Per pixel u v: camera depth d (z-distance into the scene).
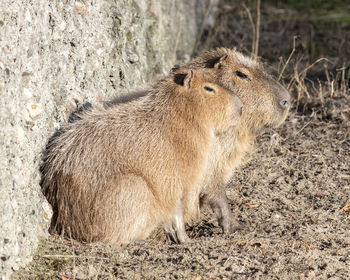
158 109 15.91
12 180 12.95
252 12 40.94
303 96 26.91
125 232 15.00
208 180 17.34
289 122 24.56
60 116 16.48
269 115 17.66
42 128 15.33
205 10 35.78
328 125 24.06
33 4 14.78
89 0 18.48
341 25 38.94
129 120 15.70
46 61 15.65
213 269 13.65
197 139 15.84
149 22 24.98
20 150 13.57
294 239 15.55
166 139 15.55
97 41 18.91
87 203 14.84
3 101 12.59
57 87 16.52
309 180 19.67
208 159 17.14
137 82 21.83
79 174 14.95
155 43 25.09
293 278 13.39
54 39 16.36
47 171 15.23
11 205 12.82
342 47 34.41
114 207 14.77
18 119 13.54
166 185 15.46
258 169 20.69
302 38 35.59
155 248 15.06
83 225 14.95
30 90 14.42
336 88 27.56
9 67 13.00
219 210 17.47
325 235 15.84
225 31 36.12
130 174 15.00
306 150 21.97
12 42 13.23
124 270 13.46
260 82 17.52
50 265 13.59
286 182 19.77
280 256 14.40
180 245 15.57
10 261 12.69
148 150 15.36
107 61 19.62
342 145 22.28
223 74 17.48
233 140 17.56
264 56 32.81
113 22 20.20
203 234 17.39
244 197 18.92
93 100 18.38
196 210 17.83
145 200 15.06
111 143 15.29
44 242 14.55
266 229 16.66
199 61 18.12
